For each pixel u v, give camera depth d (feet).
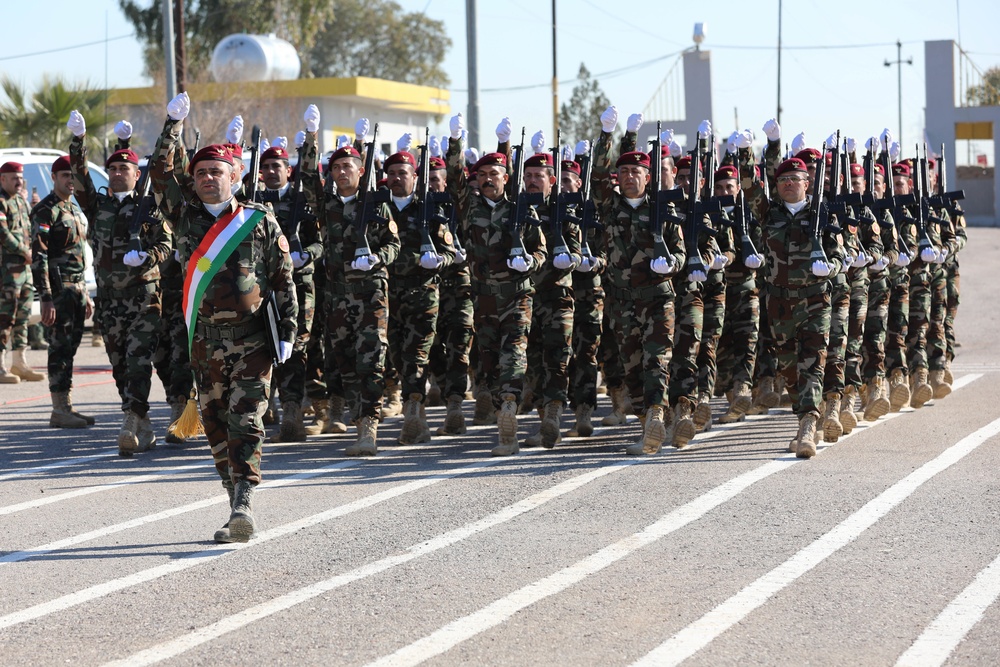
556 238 32.40
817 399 31.14
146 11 191.42
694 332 32.17
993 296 80.18
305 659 17.22
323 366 37.17
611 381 37.52
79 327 39.11
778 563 21.48
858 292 34.71
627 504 26.14
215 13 195.72
